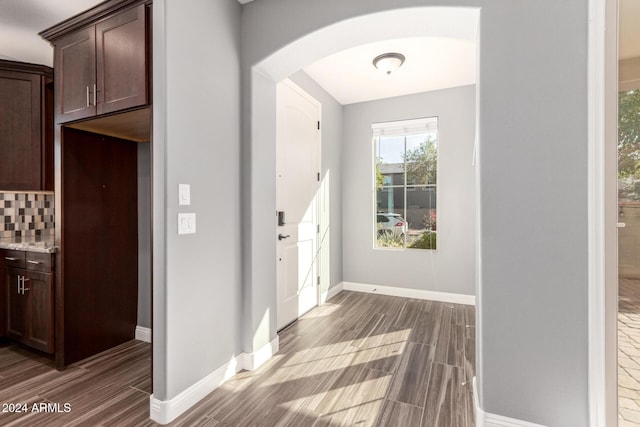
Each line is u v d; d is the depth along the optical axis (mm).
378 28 1967
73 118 2119
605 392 1377
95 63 2002
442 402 1873
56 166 2254
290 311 3148
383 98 4133
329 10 1977
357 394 1952
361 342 2705
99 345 2498
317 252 3699
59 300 2236
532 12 1515
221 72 2078
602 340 1381
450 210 3814
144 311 2770
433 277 3914
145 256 2770
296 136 3248
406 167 4094
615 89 1373
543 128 1505
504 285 1576
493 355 1596
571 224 1468
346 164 4383
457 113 3762
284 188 3041
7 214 2986
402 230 4121
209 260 1979
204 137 1937
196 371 1874
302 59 2299
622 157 1385
